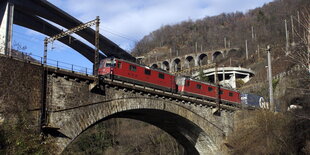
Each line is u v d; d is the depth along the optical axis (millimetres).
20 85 27672
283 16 130375
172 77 46812
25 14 44875
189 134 50906
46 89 29719
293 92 48156
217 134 48719
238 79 93000
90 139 72312
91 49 56656
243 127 49031
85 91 32906
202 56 135000
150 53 166000
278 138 42219
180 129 50594
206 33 189250
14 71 27500
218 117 49688
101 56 59562
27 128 27031
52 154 28422
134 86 37750
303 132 40156
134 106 37844
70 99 31344
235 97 55219
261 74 88500
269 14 155750
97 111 33562
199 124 46531
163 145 70500
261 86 73875
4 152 24859
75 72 32031
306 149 37781
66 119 30625
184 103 44875
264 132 44375
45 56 34156
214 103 49156
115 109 35500
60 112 30250
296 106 45188
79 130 31547
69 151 65875
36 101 28562
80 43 54594
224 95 53344
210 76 93750
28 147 26047
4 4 33250
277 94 61812
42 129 28562
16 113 26828
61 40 51094
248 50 127125
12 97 26938
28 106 27906
